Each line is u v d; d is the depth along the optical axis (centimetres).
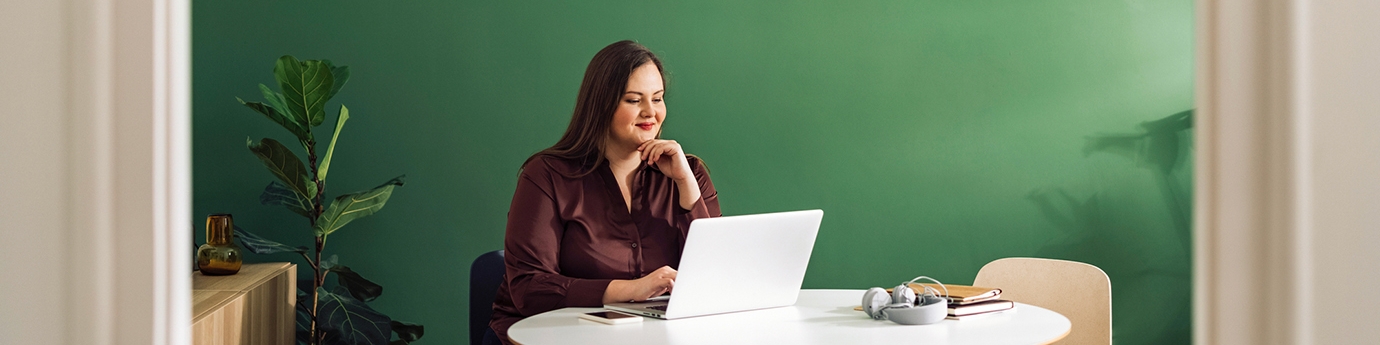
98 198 42
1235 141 42
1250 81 42
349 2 277
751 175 290
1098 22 296
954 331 135
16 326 41
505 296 188
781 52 290
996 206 296
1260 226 42
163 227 43
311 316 253
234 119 272
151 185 42
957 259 296
